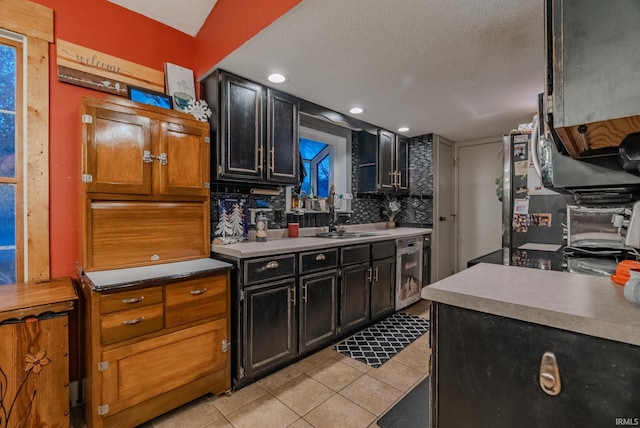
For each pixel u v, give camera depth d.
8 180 1.72
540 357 0.77
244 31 1.87
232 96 2.26
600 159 1.42
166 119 1.91
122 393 1.56
